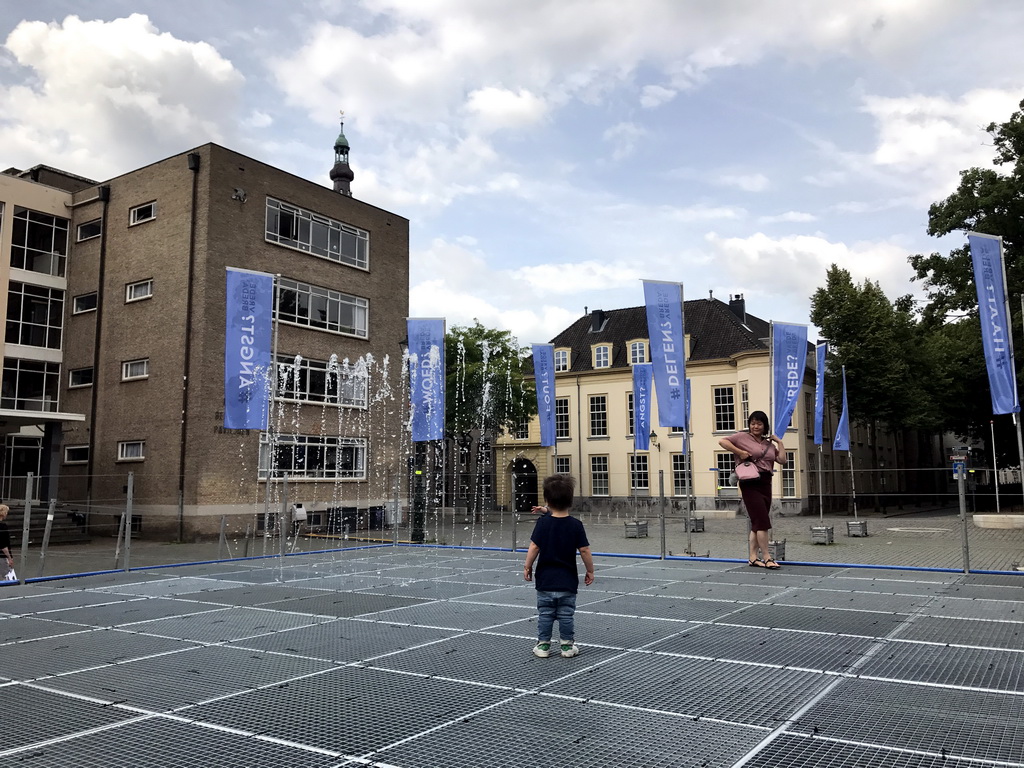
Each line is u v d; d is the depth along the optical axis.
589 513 49.16
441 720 5.14
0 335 27.95
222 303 26.56
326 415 30.06
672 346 16.47
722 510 45.12
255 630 8.36
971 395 44.41
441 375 21.73
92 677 6.37
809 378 45.38
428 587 11.76
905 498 48.84
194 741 4.79
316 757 4.49
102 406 28.23
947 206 38.94
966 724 4.89
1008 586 10.84
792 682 5.96
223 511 25.81
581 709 5.36
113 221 29.11
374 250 33.34
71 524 25.31
